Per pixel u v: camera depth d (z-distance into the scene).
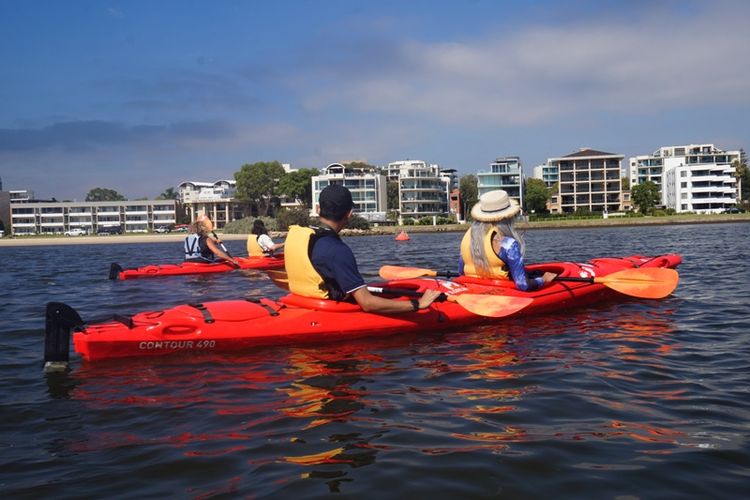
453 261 16.53
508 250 6.59
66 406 3.93
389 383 4.30
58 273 14.91
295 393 4.11
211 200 103.38
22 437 3.40
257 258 13.59
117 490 2.72
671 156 106.94
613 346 5.36
